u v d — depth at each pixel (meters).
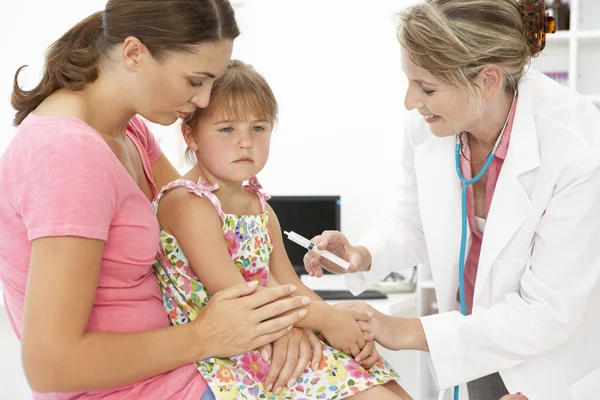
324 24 3.36
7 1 3.30
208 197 1.23
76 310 0.93
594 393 1.41
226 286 1.19
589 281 1.37
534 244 1.44
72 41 1.08
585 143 1.38
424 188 1.58
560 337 1.38
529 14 1.39
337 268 1.57
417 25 1.31
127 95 1.05
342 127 3.40
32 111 1.09
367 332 1.35
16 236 1.00
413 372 3.21
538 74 1.54
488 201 1.50
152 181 1.30
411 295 3.03
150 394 1.05
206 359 1.12
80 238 0.93
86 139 0.97
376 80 3.35
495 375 1.67
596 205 1.35
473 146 1.52
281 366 1.18
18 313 1.05
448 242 1.54
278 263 1.40
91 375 0.94
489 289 1.48
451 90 1.33
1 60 3.31
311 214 3.20
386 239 1.74
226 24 1.04
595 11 3.22
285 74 3.41
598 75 3.23
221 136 1.24
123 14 1.01
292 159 3.44
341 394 1.20
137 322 1.07
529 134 1.42
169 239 1.23
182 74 1.02
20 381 3.12
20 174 0.97
